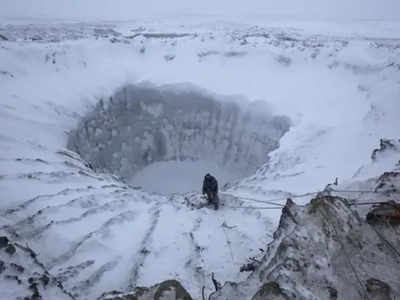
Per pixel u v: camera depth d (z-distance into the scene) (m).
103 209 8.61
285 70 19.03
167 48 21.41
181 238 7.69
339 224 4.87
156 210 9.25
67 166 11.27
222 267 6.51
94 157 16.48
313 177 10.42
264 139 17.22
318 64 18.55
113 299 4.42
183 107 19.50
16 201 8.07
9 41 19.05
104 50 20.36
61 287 5.54
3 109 13.16
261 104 17.62
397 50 17.36
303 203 8.59
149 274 6.37
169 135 19.73
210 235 7.79
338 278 4.15
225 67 20.08
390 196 5.59
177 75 19.88
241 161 18.33
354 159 10.88
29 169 9.80
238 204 9.61
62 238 7.16
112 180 12.63
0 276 5.08
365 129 12.51
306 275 4.18
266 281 4.30
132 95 19.27
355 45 18.88
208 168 19.08
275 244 5.18
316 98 16.58
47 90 16.08
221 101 18.77
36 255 6.50
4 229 6.96
